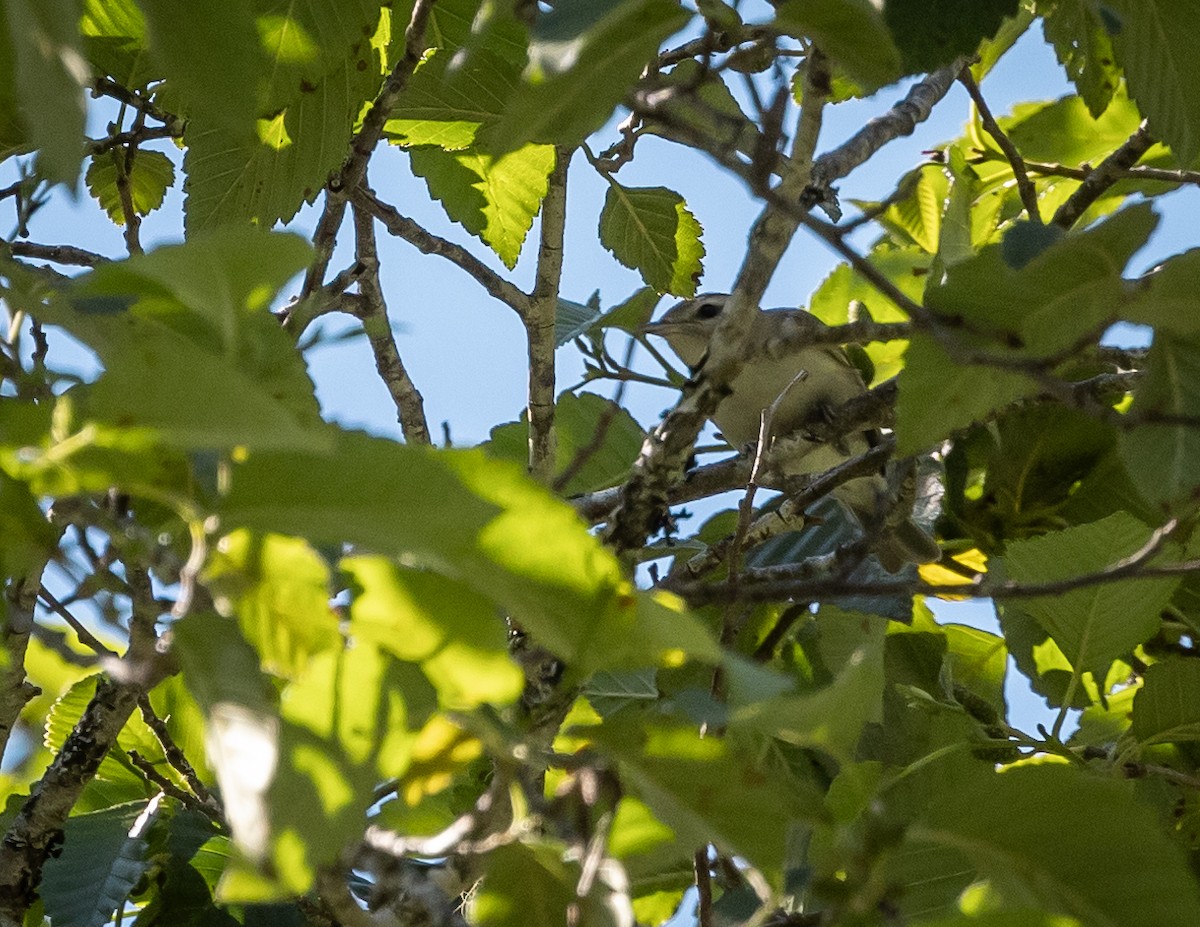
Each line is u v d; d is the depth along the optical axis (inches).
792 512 345.1
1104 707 391.2
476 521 151.5
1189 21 242.5
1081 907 186.9
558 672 234.8
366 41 331.0
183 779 341.1
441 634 171.5
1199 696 328.2
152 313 175.3
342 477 150.1
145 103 362.3
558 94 183.0
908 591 225.6
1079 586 217.0
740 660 165.0
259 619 165.0
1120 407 409.7
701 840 187.5
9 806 340.2
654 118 201.8
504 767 183.0
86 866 311.0
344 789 156.3
